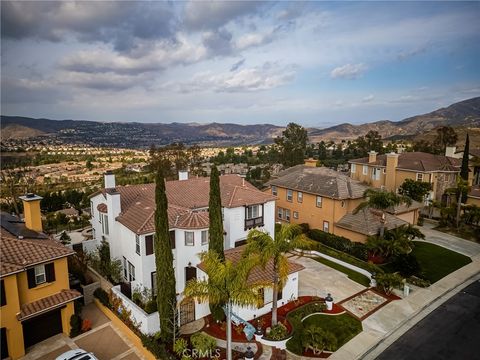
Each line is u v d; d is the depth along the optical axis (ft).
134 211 92.84
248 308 73.77
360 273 100.01
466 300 85.66
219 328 71.36
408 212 138.51
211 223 74.59
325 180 138.00
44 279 68.03
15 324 62.39
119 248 95.66
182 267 86.69
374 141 314.35
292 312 76.64
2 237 67.97
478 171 186.80
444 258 111.04
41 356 64.13
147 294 79.71
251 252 67.97
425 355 64.39
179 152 248.32
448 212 139.33
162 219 64.54
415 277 95.71
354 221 120.47
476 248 120.57
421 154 187.01
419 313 79.61
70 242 127.54
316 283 93.45
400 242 99.09
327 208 129.39
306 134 281.13
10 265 61.21
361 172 191.83
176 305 67.15
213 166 74.18
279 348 65.46
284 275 66.39
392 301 84.33
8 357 62.59
